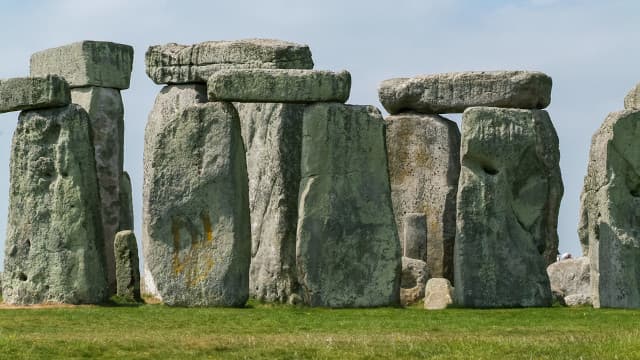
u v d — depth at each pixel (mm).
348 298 36469
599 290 37094
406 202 43875
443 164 43750
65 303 36656
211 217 36438
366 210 36656
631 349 28766
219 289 36281
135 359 28750
